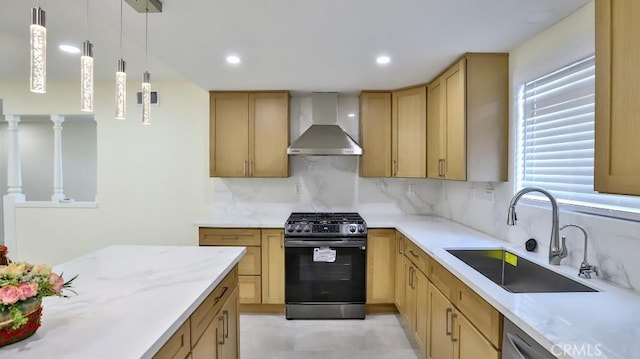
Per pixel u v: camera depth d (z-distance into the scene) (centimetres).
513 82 239
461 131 250
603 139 114
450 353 192
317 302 329
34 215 396
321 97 369
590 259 171
